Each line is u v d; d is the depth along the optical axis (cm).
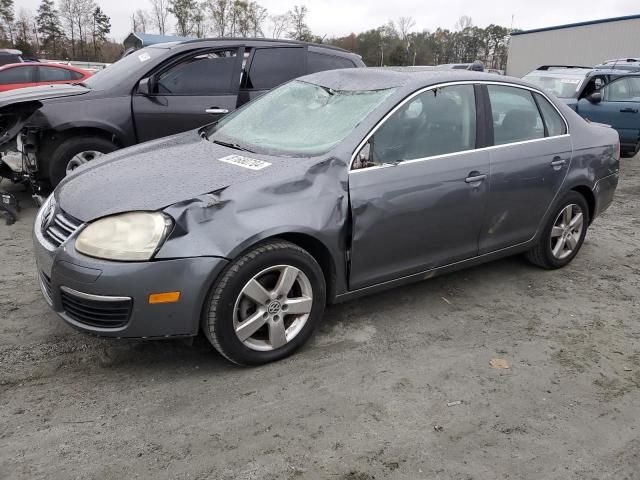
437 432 268
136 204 284
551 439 267
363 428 268
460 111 383
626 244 571
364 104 359
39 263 306
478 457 252
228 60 648
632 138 1001
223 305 288
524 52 3981
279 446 254
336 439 260
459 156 375
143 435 258
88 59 5119
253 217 291
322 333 358
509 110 416
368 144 337
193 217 280
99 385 296
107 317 277
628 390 310
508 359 337
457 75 392
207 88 636
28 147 576
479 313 397
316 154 330
